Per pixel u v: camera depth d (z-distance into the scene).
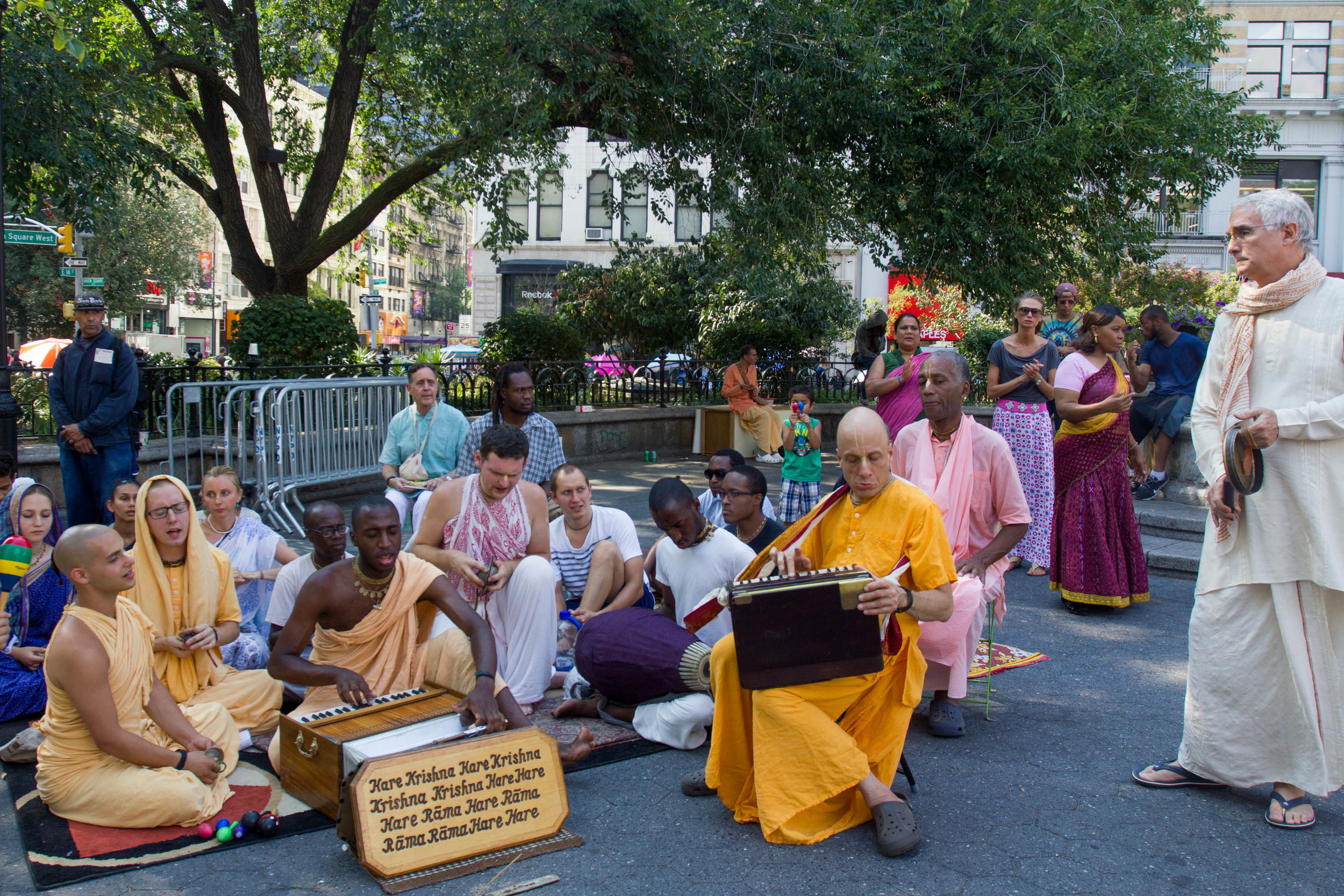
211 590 4.41
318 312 11.79
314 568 4.67
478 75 10.89
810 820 3.48
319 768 3.59
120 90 10.38
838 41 11.10
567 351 14.95
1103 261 12.92
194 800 3.51
